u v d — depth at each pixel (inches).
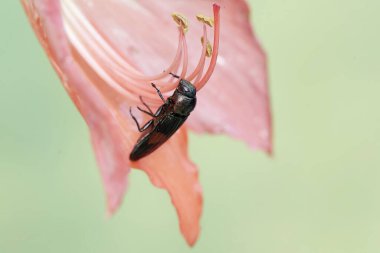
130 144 18.6
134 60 19.8
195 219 18.9
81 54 19.0
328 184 28.7
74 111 25.7
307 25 29.4
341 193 28.7
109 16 19.5
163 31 19.7
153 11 19.7
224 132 20.4
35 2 17.3
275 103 29.3
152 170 18.7
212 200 27.3
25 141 25.4
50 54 17.4
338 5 30.0
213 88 20.2
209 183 27.4
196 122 20.4
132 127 18.7
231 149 27.6
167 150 18.8
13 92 25.3
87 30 19.1
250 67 20.0
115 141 18.3
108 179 18.4
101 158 18.3
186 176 18.9
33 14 17.3
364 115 29.9
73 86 17.7
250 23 19.5
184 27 18.6
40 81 25.5
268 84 20.1
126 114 18.8
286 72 29.4
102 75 18.9
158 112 18.5
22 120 25.4
